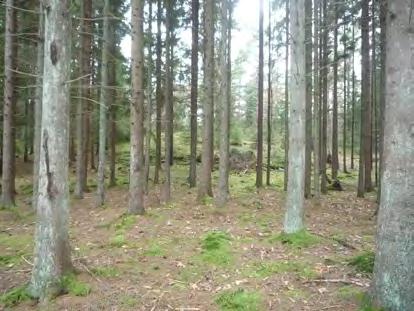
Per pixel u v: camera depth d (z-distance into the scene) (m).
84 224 12.32
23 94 19.27
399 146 4.54
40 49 14.01
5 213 14.23
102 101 15.75
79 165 18.12
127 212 12.62
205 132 15.66
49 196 6.27
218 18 21.02
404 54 4.48
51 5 6.16
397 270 4.57
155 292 6.23
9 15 14.98
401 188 4.54
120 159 29.36
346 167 32.22
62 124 6.30
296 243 8.77
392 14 4.59
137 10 12.47
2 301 6.11
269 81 22.45
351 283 6.08
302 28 9.46
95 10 19.58
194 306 5.69
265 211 13.84
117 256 8.23
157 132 22.14
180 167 27.73
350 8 16.81
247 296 5.78
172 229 10.58
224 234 9.55
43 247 6.24
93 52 19.73
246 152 29.23
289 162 9.51
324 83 19.86
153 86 22.42
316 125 15.66
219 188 14.62
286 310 5.34
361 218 13.09
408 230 4.52
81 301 5.95
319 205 15.33
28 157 32.03
